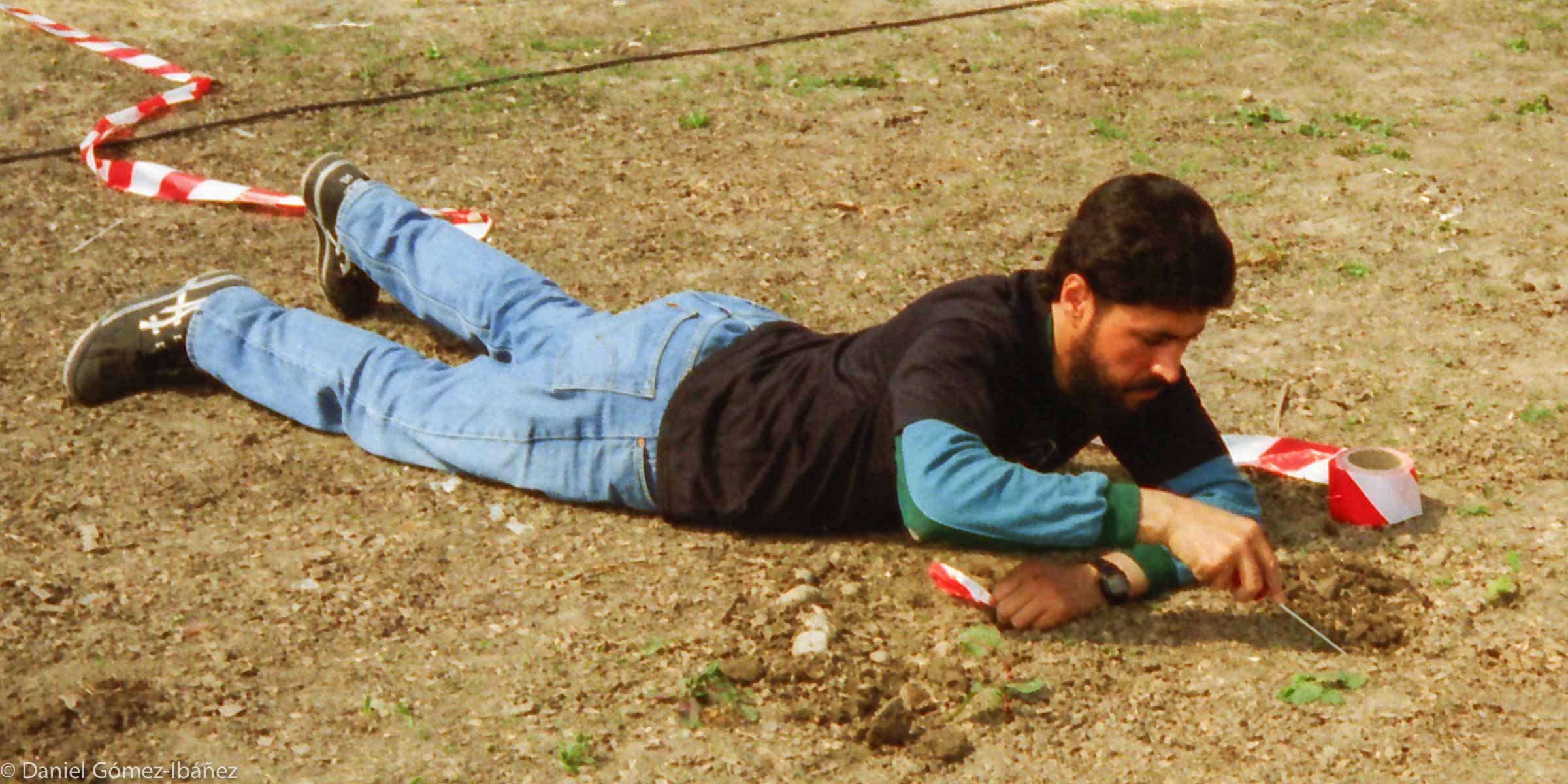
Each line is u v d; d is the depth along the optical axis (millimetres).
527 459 4066
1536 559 3863
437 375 4289
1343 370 4934
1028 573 3631
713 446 3846
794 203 6332
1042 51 8422
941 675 3391
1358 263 5746
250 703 3342
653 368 3900
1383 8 9328
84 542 3943
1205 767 3158
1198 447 3670
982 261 5797
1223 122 7344
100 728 3236
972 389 3365
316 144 6895
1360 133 7203
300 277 5590
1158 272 3174
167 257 5730
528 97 7562
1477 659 3486
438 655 3516
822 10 9133
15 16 8477
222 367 4543
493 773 3135
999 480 3254
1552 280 5605
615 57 8203
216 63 7969
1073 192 6477
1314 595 3693
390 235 4641
